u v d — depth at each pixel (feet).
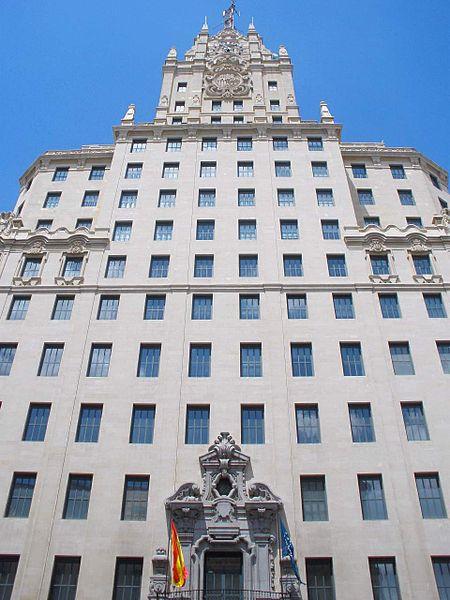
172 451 99.14
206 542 89.97
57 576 87.51
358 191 155.33
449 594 85.10
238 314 118.93
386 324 117.08
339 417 103.40
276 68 190.49
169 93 182.70
